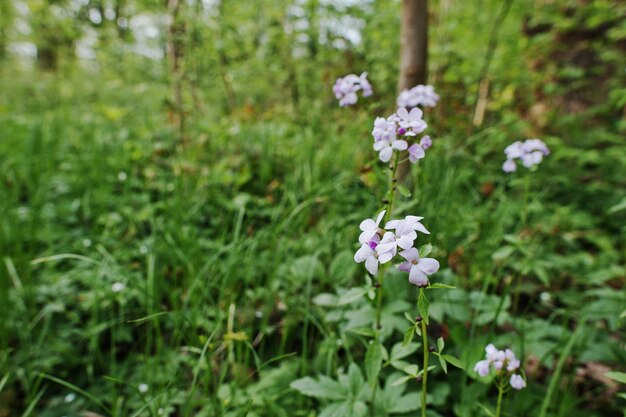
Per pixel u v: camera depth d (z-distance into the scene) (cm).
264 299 55
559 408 42
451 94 96
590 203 87
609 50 118
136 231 72
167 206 64
